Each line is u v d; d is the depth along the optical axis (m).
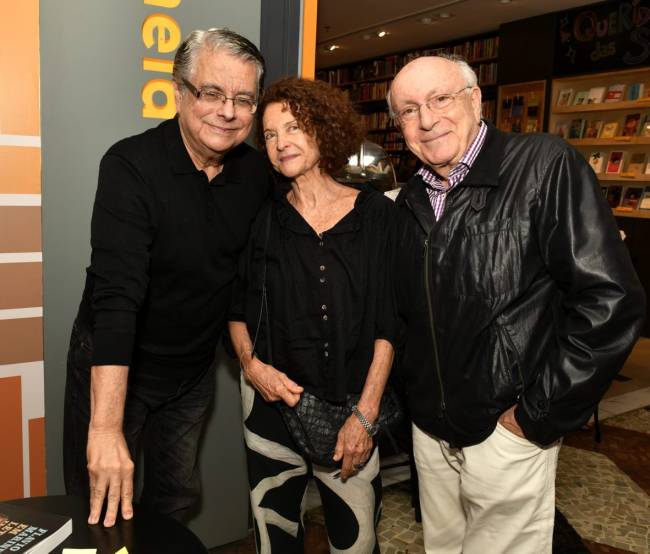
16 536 1.03
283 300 1.51
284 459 1.60
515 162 1.34
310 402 1.52
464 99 1.39
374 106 8.85
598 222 1.26
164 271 1.47
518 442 1.38
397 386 1.64
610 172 6.27
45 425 1.83
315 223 1.52
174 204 1.41
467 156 1.40
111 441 1.21
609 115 6.29
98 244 1.34
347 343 1.49
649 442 3.30
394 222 1.53
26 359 1.77
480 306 1.34
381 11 6.32
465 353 1.37
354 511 1.57
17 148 1.67
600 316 1.23
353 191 1.57
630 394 4.11
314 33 2.13
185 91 1.38
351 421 1.50
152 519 1.18
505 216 1.32
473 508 1.48
